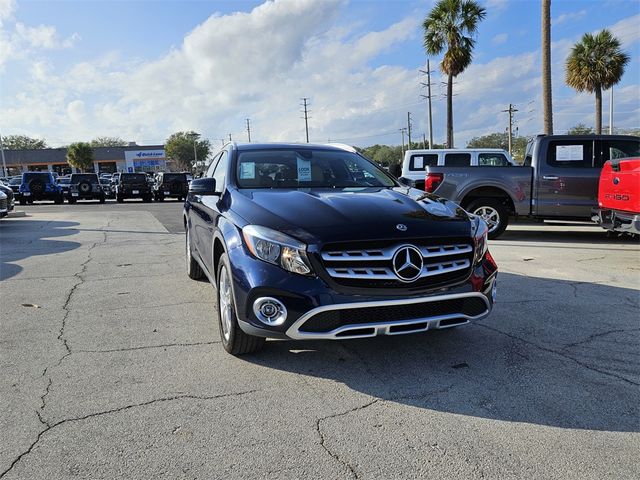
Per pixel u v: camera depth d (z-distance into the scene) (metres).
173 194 31.19
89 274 6.90
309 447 2.64
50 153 77.94
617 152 9.00
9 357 3.86
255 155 4.90
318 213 3.53
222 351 3.97
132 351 3.98
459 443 2.67
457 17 27.00
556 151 9.18
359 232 3.28
